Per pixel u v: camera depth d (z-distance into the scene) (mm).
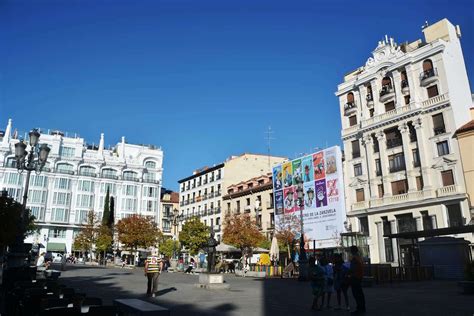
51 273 18266
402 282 23750
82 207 85312
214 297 14859
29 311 7160
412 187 38375
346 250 30531
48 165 84000
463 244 27594
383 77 43281
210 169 74188
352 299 15016
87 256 76750
